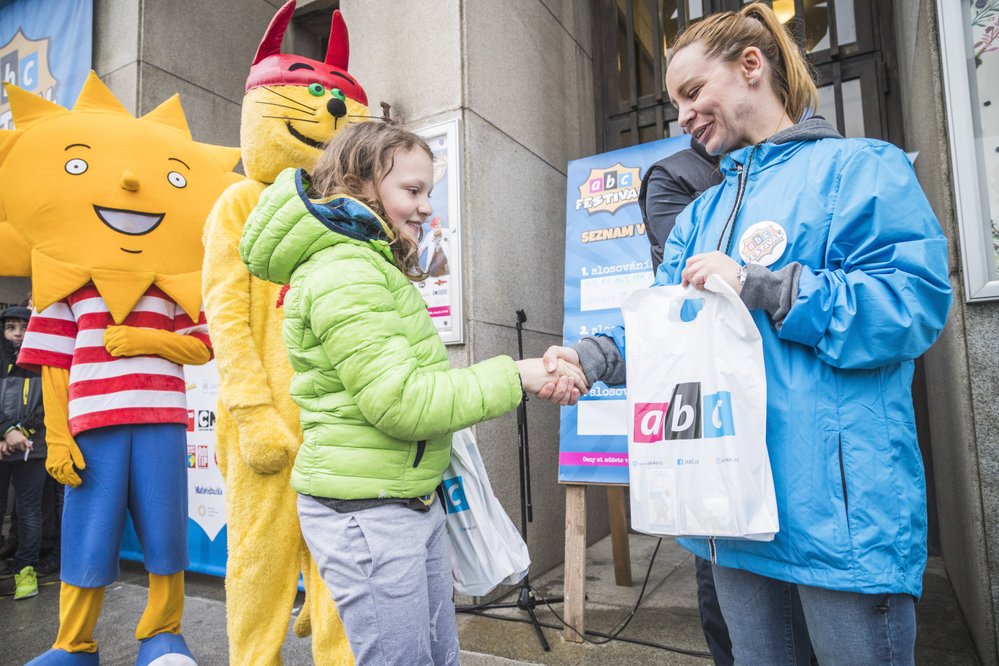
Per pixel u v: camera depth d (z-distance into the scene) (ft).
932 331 3.47
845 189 3.66
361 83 12.00
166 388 7.94
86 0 15.05
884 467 3.46
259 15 16.94
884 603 3.41
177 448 8.07
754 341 3.63
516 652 8.47
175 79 14.94
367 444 4.09
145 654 7.55
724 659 6.61
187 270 8.32
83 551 7.48
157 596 7.88
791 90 4.25
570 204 10.69
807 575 3.50
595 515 14.03
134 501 7.77
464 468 4.77
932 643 8.01
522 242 12.12
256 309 7.04
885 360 3.43
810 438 3.56
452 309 10.52
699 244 4.42
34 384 12.94
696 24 4.36
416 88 11.35
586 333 10.16
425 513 4.32
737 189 4.16
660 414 3.96
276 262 4.26
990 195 6.64
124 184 7.86
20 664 8.99
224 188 9.01
